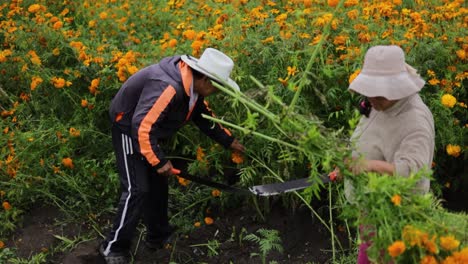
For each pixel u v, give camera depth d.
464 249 2.04
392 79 2.35
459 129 3.78
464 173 4.12
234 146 3.45
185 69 3.05
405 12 3.98
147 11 5.71
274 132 3.51
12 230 3.80
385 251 2.27
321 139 2.36
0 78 4.70
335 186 3.75
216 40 3.91
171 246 3.78
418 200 2.19
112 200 4.09
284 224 3.87
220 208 4.06
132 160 3.28
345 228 3.78
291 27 3.84
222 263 3.67
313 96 3.62
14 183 3.92
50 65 4.55
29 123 4.30
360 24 3.83
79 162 4.09
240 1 4.42
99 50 4.35
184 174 3.19
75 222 3.93
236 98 2.61
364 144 2.57
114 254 3.46
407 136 2.40
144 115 3.00
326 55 3.61
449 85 3.65
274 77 3.59
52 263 3.60
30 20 5.00
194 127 3.91
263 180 3.72
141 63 4.05
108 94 4.21
